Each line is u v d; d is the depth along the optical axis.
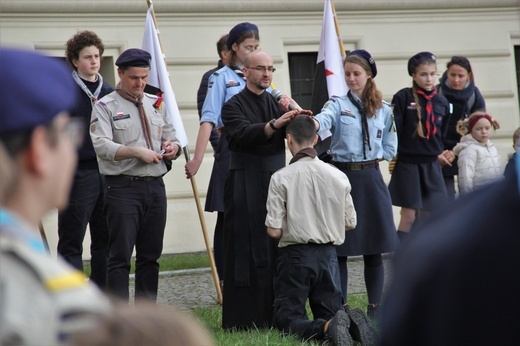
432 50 37.81
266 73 18.95
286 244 18.05
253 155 18.91
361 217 19.81
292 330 17.61
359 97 20.17
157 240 19.47
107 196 19.08
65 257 20.86
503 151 38.72
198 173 34.34
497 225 5.25
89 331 4.37
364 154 19.97
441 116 23.53
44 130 4.93
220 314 21.00
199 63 34.53
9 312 4.34
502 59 38.75
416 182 23.22
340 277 20.25
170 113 24.25
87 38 21.14
